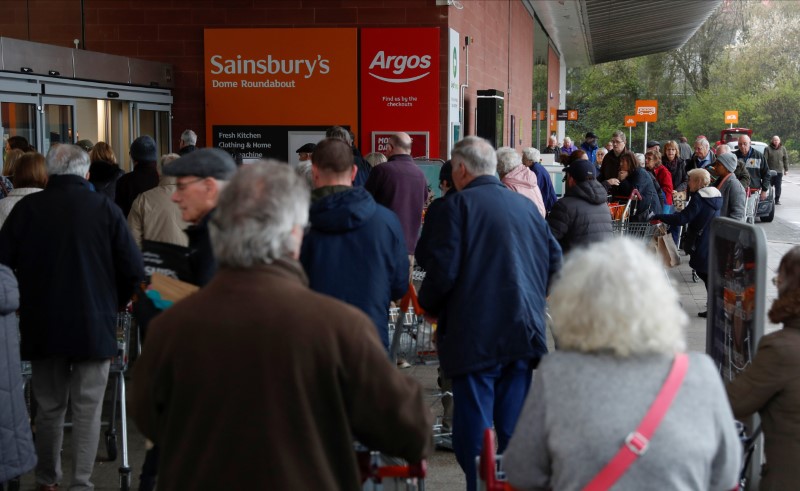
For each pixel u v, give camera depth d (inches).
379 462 119.6
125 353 221.0
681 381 93.7
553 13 1312.7
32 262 186.9
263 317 95.4
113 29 553.9
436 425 247.6
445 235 179.8
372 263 171.8
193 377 95.4
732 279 183.0
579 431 93.1
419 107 546.0
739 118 3184.1
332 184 174.9
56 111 414.6
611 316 94.0
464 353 179.3
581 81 3390.7
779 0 3324.3
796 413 144.4
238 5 552.1
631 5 1180.5
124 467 208.2
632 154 483.2
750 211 634.2
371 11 546.9
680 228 605.3
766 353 145.3
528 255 182.7
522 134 1135.6
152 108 523.2
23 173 227.0
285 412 94.7
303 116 550.6
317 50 547.2
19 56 379.9
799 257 146.1
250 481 94.3
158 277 142.1
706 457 92.4
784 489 146.0
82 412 192.9
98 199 190.4
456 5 559.5
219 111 553.6
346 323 96.9
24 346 188.9
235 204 97.5
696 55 3316.9
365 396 96.9
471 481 180.7
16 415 174.2
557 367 96.7
